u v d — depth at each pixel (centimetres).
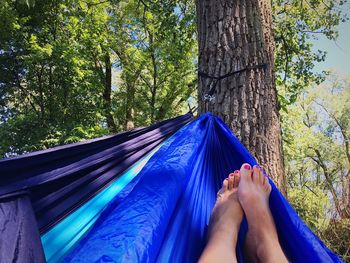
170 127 195
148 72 1283
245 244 142
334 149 1628
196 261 127
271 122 209
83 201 147
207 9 226
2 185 126
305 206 726
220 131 183
